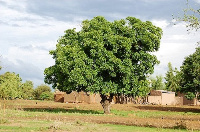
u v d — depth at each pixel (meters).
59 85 38.19
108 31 34.28
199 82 50.28
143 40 34.94
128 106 61.22
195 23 19.94
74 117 27.59
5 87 36.34
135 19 36.44
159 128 20.25
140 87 36.00
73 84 34.56
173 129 20.16
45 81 38.94
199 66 49.59
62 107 50.50
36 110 39.00
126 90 35.41
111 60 32.75
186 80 52.59
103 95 36.44
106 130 18.77
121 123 23.28
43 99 105.75
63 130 18.30
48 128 18.73
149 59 35.34
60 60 33.75
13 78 42.00
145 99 88.06
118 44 33.56
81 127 19.77
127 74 33.91
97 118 27.11
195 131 19.28
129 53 34.78
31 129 18.03
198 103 91.81
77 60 32.94
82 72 33.03
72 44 37.19
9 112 30.45
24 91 91.19
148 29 36.25
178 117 31.86
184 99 94.50
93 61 33.75
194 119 29.33
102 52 33.03
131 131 18.53
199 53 50.47
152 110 47.28
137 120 26.00
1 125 19.89
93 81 33.75
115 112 39.56
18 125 20.00
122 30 35.16
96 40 33.38
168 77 108.62
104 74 35.03
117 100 84.69
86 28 37.53
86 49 34.50
